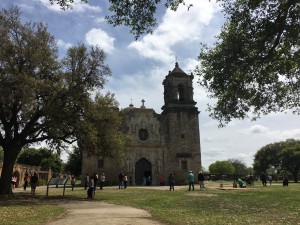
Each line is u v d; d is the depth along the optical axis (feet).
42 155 242.78
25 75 76.23
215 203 66.59
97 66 91.20
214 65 43.70
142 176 160.35
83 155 157.48
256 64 42.01
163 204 66.18
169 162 162.40
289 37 37.93
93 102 92.17
